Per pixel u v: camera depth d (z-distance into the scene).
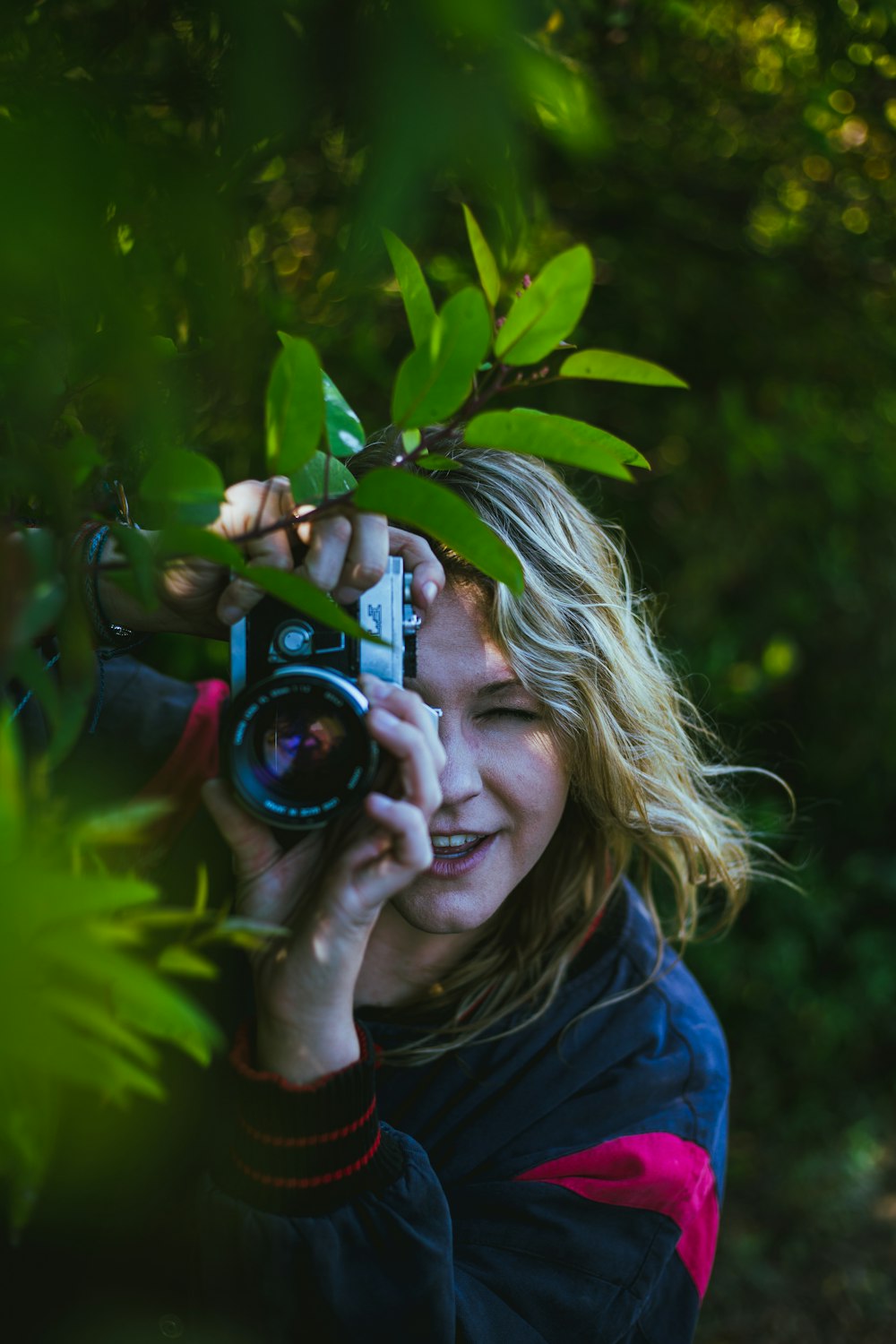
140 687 1.29
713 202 2.21
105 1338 0.95
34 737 1.00
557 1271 1.06
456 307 0.60
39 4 0.71
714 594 2.58
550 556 1.15
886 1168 3.01
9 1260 1.01
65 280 0.57
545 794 1.14
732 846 1.52
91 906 0.42
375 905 0.86
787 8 1.57
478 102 0.57
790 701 2.86
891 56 1.48
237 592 0.86
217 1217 0.87
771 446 2.40
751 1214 2.84
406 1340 0.88
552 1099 1.18
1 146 0.48
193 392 0.86
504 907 1.25
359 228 0.68
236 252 0.76
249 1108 0.88
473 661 1.09
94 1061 0.45
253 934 0.90
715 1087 1.28
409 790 0.85
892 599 2.71
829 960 3.03
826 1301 2.66
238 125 0.61
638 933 1.33
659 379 0.67
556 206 2.10
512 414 0.63
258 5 0.57
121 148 0.60
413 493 0.62
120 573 0.62
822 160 2.12
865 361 2.57
